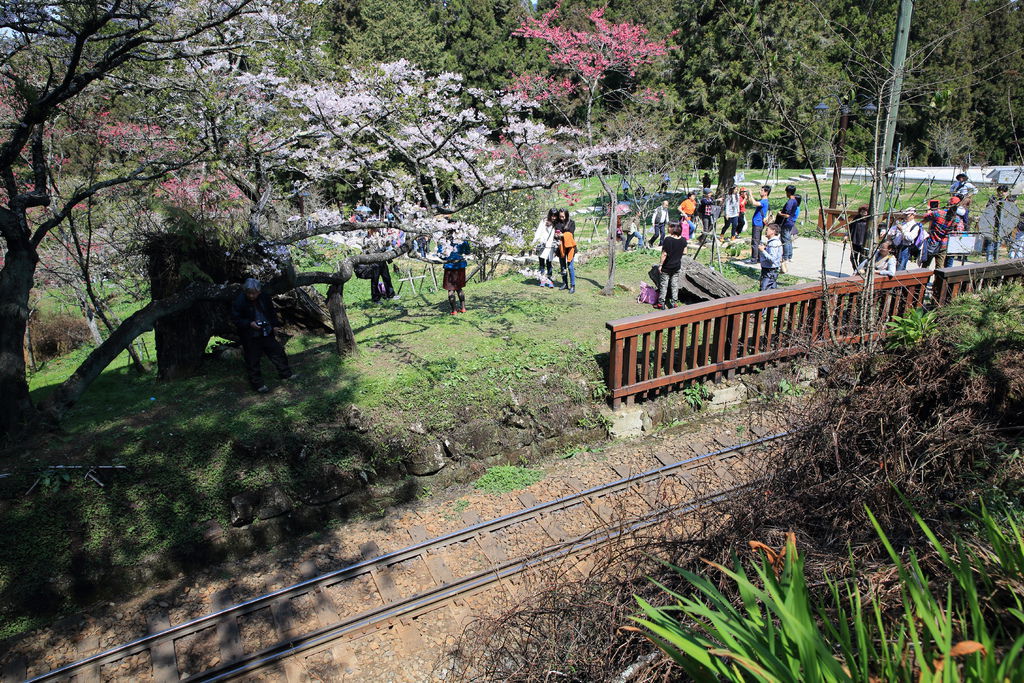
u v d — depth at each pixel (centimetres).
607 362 1077
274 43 1090
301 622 674
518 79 1998
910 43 2642
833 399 611
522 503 852
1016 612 270
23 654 646
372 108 1184
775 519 475
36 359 1557
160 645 641
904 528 455
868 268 950
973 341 728
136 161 1058
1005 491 500
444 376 1002
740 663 252
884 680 249
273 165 1152
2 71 840
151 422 891
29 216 1115
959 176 1331
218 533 773
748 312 1080
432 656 623
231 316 955
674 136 2164
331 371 1042
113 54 817
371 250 1427
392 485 883
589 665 400
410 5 2898
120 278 1323
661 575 439
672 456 939
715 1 2188
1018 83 2394
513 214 1714
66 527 739
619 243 2014
